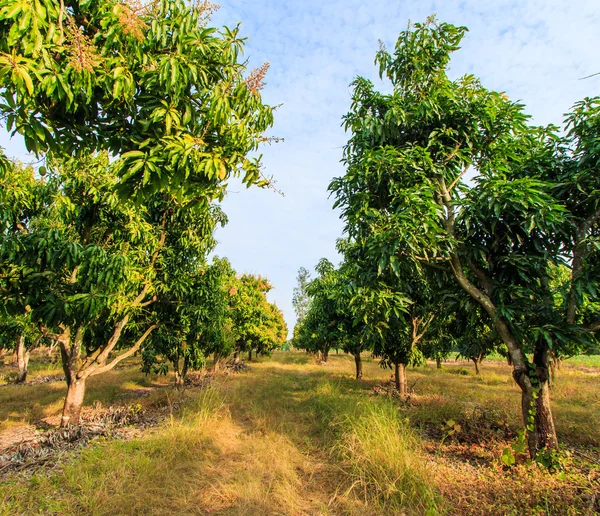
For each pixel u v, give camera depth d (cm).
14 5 137
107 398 936
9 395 977
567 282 438
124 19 163
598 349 428
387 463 386
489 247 490
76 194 605
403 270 496
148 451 464
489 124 480
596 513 287
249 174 226
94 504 331
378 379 1298
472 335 628
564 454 417
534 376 441
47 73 153
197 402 721
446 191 487
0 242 415
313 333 1497
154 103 192
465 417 586
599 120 421
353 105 507
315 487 383
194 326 902
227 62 213
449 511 312
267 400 804
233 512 328
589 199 419
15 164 530
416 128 503
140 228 643
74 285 520
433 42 489
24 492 358
